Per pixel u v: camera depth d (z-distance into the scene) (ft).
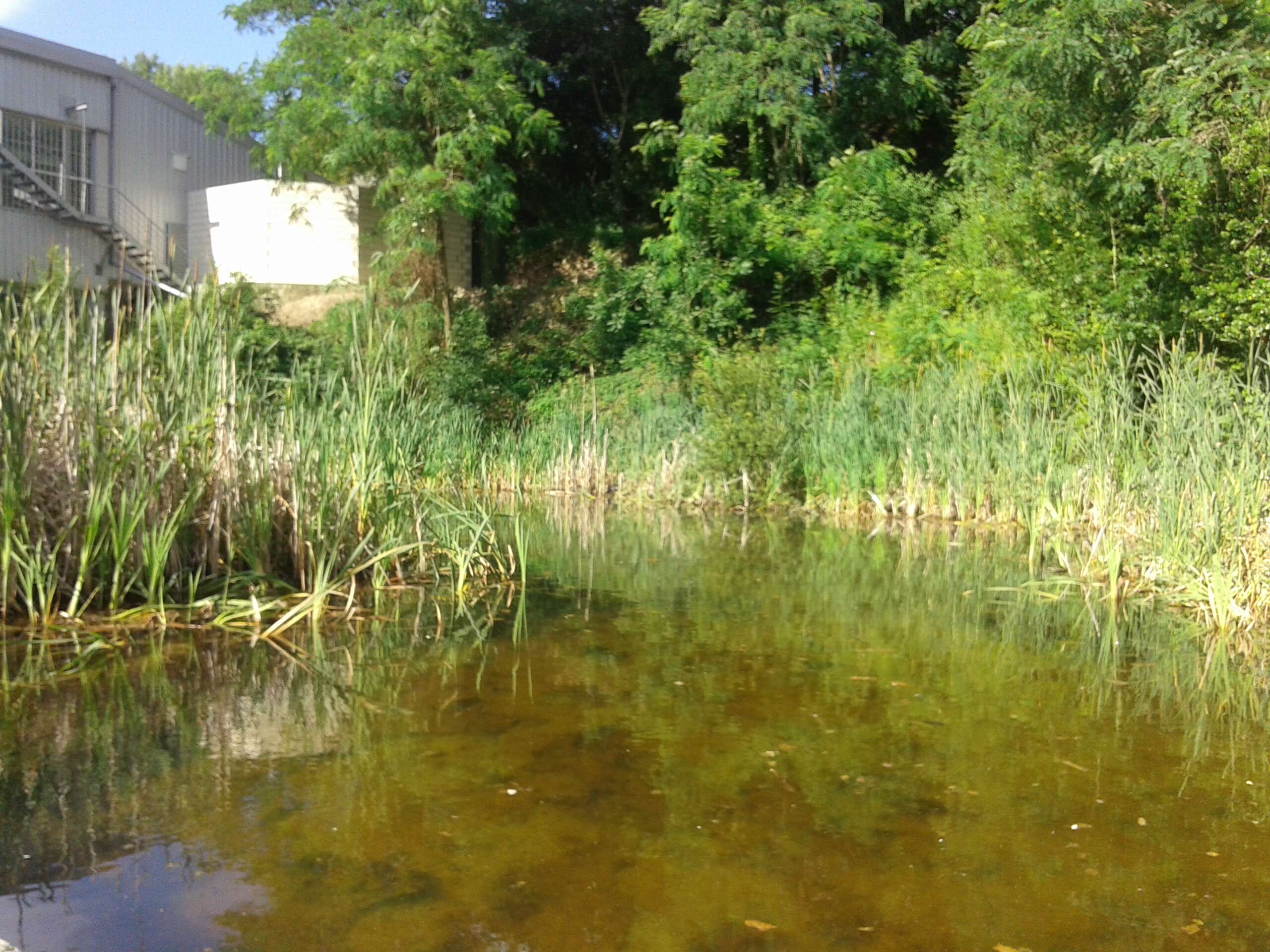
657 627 20.56
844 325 56.18
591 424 52.44
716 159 71.10
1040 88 43.27
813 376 49.44
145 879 9.64
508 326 73.36
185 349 21.20
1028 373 38.91
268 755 12.93
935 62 68.69
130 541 20.16
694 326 61.05
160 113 78.23
